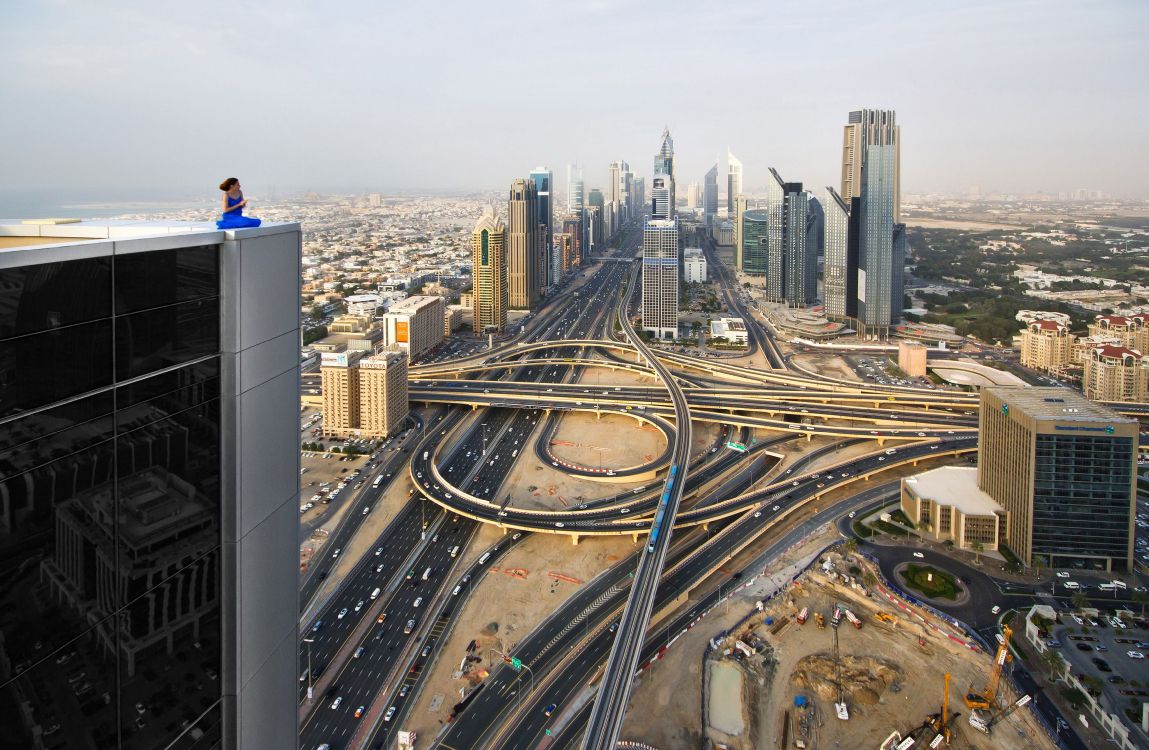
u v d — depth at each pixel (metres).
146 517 44.06
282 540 57.91
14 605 36.06
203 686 49.56
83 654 40.09
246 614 53.22
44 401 37.06
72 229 48.91
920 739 196.25
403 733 191.75
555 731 197.12
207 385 48.56
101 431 40.69
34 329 36.28
